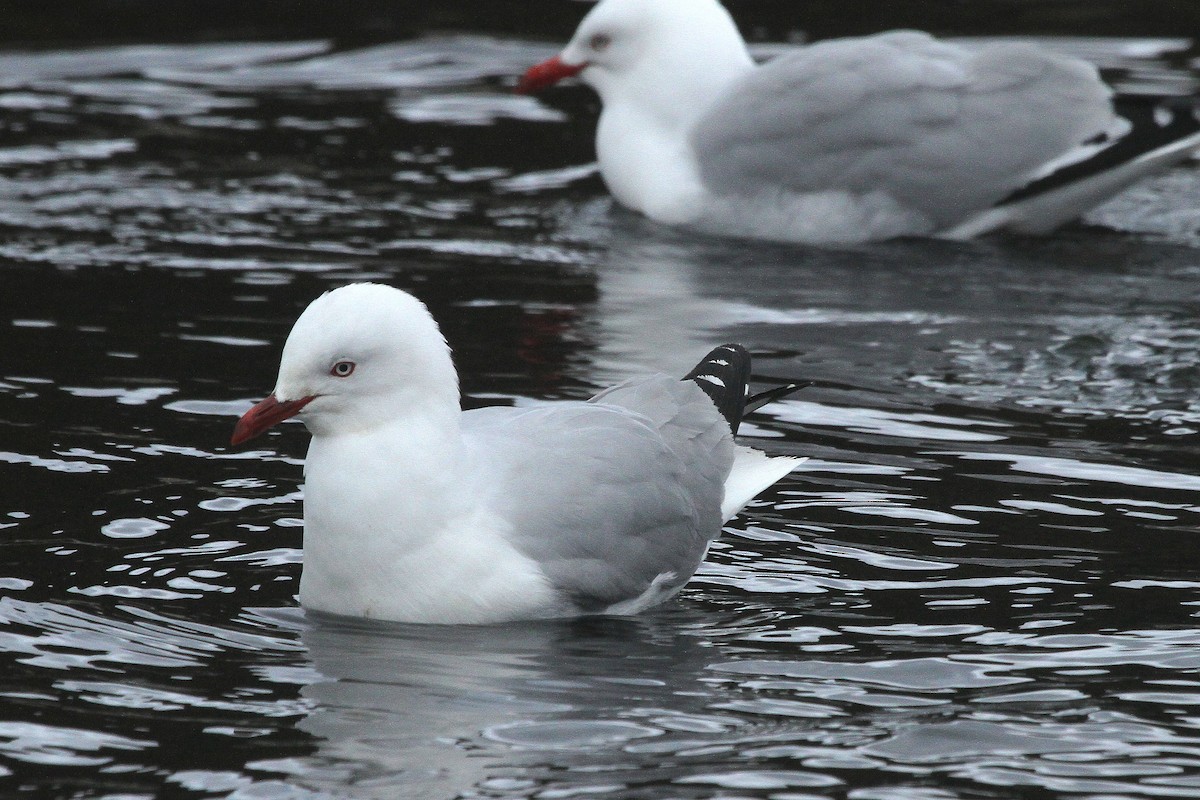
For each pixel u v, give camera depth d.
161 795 7.50
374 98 20.81
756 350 13.72
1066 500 10.98
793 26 22.94
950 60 16.80
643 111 17.23
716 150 16.78
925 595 9.72
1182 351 13.68
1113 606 9.53
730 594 9.84
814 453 11.77
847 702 8.47
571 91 21.33
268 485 11.07
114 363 13.08
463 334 13.91
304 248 15.95
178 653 8.88
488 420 10.25
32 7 24.08
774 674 8.79
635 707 8.40
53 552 9.98
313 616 9.45
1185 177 18.61
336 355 9.20
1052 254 16.27
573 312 14.53
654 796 7.55
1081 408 12.62
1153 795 7.62
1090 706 8.42
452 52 22.67
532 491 9.52
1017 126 16.44
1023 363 13.49
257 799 7.47
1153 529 10.53
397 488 9.27
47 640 8.94
